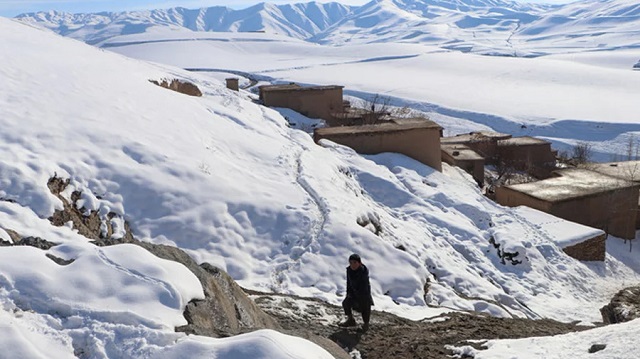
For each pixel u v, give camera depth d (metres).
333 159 21.97
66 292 5.56
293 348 5.04
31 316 5.30
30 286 5.57
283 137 22.75
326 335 10.10
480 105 96.81
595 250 22.31
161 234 13.43
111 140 15.25
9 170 12.46
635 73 130.88
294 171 18.39
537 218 23.77
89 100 17.58
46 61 20.86
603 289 20.23
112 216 13.25
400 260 14.94
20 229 10.95
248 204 15.09
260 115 26.81
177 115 19.23
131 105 18.50
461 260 18.52
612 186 27.12
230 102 27.14
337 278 13.80
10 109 15.10
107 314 5.34
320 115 43.69
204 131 18.77
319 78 132.00
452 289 15.86
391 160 26.44
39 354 4.83
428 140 27.70
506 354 8.74
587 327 14.71
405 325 11.59
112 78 21.14
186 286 6.04
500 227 21.95
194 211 14.13
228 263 13.38
